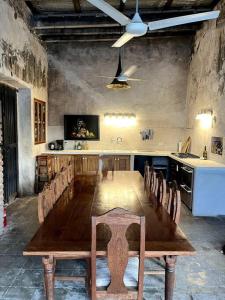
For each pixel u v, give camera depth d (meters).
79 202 2.93
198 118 5.67
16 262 3.07
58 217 2.47
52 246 1.92
